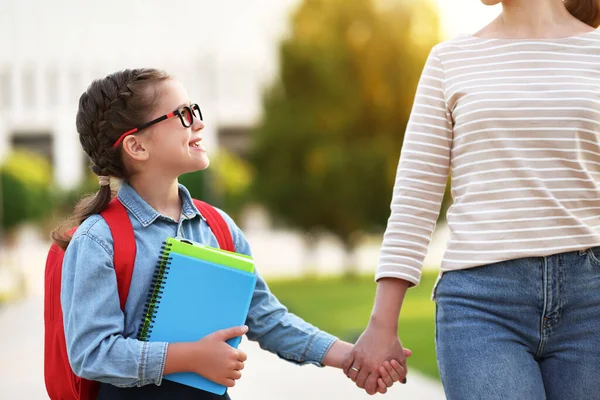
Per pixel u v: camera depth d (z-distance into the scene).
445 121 3.38
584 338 3.12
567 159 3.12
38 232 45.78
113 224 3.23
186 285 3.20
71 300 3.11
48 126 59.88
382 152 26.88
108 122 3.33
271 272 30.42
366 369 3.48
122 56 61.62
